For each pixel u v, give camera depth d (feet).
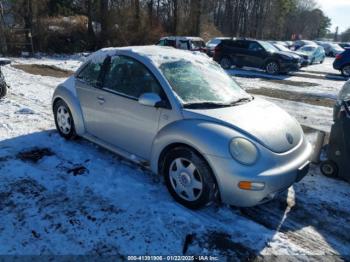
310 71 58.13
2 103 23.72
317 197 12.50
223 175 9.95
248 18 181.06
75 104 15.28
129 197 11.68
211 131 10.28
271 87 38.60
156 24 97.60
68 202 11.27
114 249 9.20
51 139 16.80
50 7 94.12
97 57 14.83
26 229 9.84
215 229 10.18
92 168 13.71
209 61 14.64
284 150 10.71
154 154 11.77
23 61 55.21
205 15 126.41
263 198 10.06
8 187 12.06
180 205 11.28
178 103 11.27
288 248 9.60
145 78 12.38
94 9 89.40
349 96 14.62
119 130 13.38
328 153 14.05
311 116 25.14
